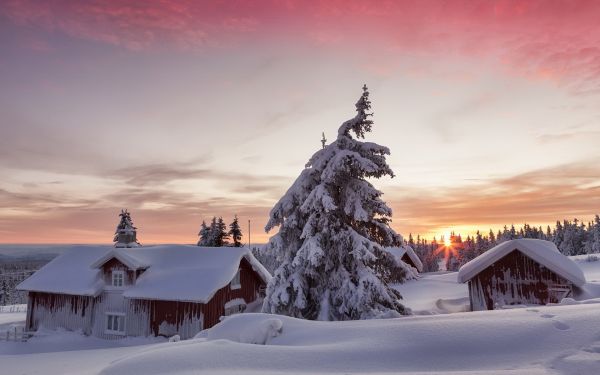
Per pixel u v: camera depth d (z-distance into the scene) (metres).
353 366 7.71
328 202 16.02
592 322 8.22
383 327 9.69
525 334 8.16
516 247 20.44
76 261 33.00
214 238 59.78
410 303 28.50
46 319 29.66
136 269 27.50
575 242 91.19
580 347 7.30
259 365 7.92
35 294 30.41
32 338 28.20
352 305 15.80
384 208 17.33
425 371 7.26
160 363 8.06
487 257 21.12
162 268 28.94
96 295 27.88
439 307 25.67
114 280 28.19
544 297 19.69
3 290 87.25
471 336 8.37
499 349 7.77
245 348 8.82
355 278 16.73
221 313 27.16
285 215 19.08
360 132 18.30
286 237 18.62
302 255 16.53
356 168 17.38
